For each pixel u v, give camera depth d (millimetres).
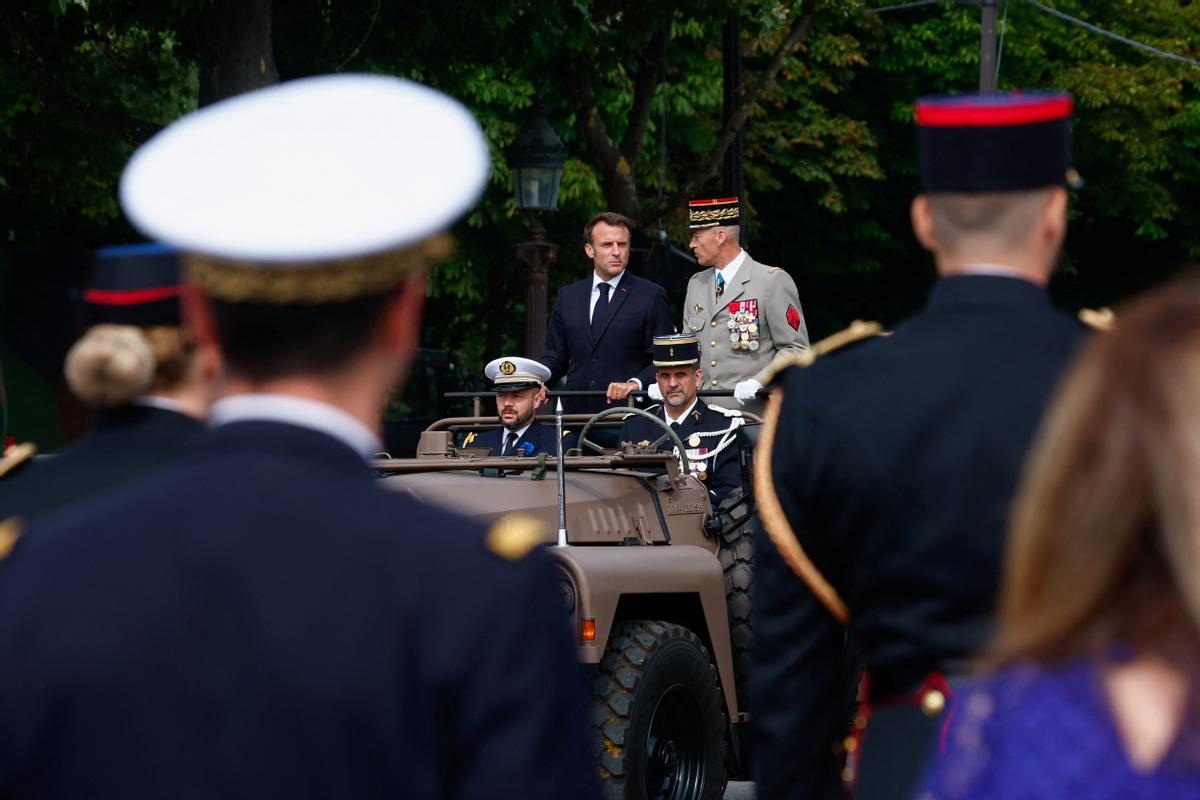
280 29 44312
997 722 4770
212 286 5738
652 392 26734
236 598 5441
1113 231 100625
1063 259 99625
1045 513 4766
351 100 5875
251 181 5719
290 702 5332
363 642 5402
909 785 8375
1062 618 4684
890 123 92125
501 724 5438
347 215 5672
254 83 37000
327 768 5316
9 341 21984
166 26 45594
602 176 68375
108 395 9406
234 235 5641
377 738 5355
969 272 9016
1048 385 8594
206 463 5766
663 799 19922
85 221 54844
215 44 37000
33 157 49125
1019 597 4812
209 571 5477
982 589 8500
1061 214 9062
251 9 36812
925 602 8633
